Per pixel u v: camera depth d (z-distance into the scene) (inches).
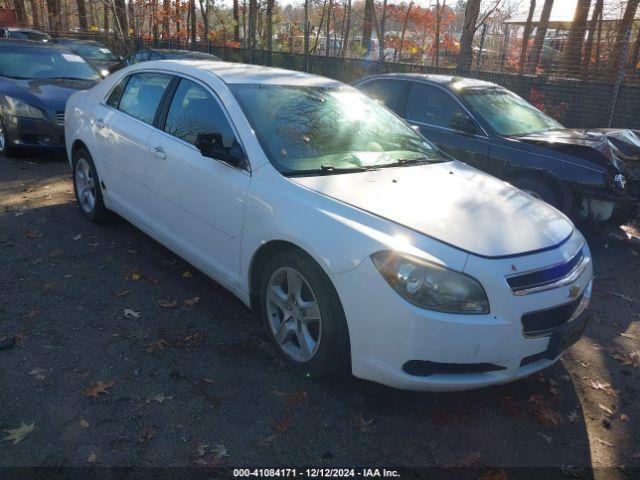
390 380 108.9
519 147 239.6
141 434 105.8
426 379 107.3
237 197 135.5
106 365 126.2
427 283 103.8
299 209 121.4
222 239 142.8
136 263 181.6
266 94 155.4
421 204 123.0
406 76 283.7
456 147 256.5
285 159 136.6
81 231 205.6
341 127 157.4
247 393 119.8
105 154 191.5
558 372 139.8
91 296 157.9
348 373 129.7
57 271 172.2
